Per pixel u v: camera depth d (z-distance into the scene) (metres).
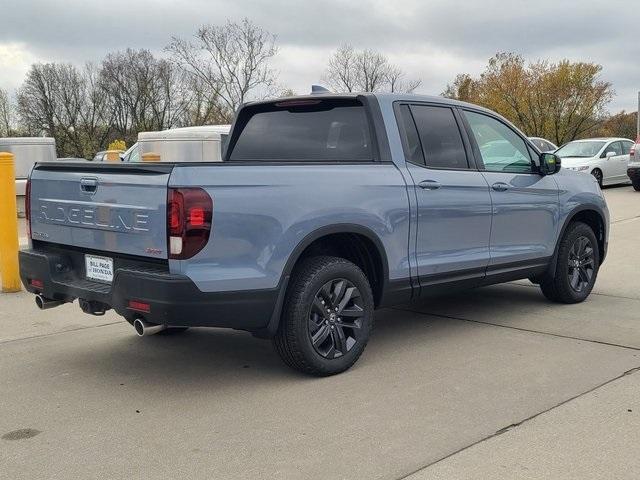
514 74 49.00
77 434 3.94
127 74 58.16
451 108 5.91
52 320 6.64
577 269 6.99
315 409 4.26
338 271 4.81
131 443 3.80
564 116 48.16
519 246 6.30
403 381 4.74
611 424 3.95
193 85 36.62
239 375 4.95
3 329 6.32
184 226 4.10
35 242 5.31
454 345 5.60
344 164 4.97
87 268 4.85
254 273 4.37
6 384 4.82
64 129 60.78
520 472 3.38
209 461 3.57
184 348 5.68
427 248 5.44
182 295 4.11
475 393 4.48
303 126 5.73
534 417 4.06
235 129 6.14
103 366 5.21
